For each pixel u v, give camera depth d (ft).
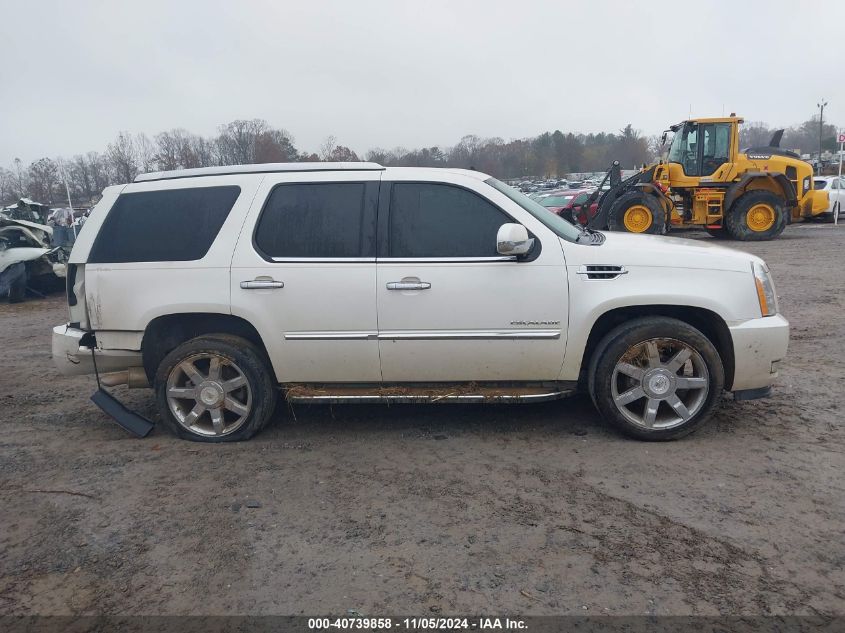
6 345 28.45
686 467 13.03
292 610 9.11
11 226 42.98
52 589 9.80
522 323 13.94
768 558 9.88
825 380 18.20
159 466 14.02
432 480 12.90
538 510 11.55
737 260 14.10
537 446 14.37
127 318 14.83
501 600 9.14
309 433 15.69
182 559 10.44
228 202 14.74
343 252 14.28
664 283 13.82
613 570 9.72
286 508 11.98
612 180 56.44
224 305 14.40
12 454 15.05
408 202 14.34
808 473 12.58
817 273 37.27
